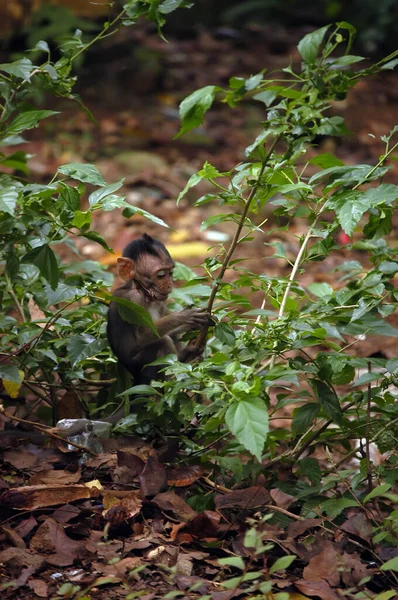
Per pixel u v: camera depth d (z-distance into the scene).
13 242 7.43
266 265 15.68
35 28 23.50
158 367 8.30
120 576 5.90
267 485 7.33
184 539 6.59
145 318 7.09
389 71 27.72
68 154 20.28
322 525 6.72
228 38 28.53
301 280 14.88
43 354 8.16
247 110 24.28
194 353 7.88
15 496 6.67
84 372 8.73
